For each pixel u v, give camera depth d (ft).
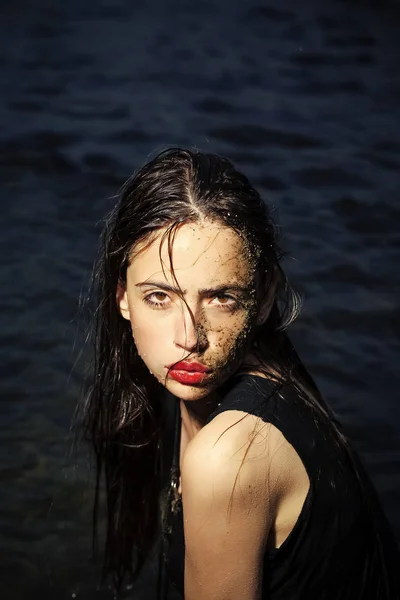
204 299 6.90
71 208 22.54
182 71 31.53
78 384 16.07
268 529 7.06
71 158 25.12
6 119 27.48
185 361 6.95
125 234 7.09
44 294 18.80
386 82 30.81
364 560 7.50
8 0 37.93
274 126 27.27
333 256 20.51
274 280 7.48
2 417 15.21
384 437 15.03
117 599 12.00
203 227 6.81
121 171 24.47
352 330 18.03
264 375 7.47
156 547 11.84
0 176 24.08
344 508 7.26
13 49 33.19
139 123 27.37
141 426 9.14
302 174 24.38
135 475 9.71
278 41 34.30
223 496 6.86
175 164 7.09
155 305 7.01
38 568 12.39
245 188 7.18
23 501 13.44
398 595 8.09
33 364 16.66
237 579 7.06
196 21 36.45
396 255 20.68
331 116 28.09
